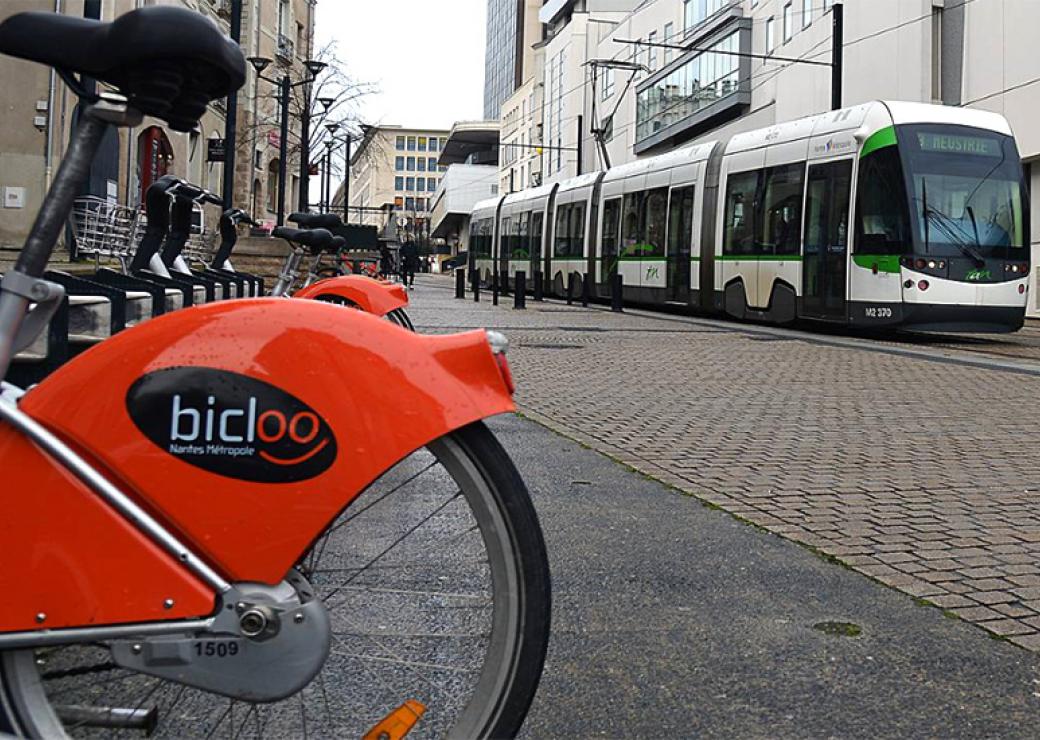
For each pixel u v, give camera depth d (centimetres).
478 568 204
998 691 306
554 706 290
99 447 195
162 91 195
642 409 895
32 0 2050
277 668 196
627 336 1714
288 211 5350
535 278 3359
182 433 196
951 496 566
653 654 331
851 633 354
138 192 2456
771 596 393
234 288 812
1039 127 2650
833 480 606
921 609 380
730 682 310
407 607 212
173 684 215
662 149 5328
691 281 2338
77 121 200
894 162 1692
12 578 192
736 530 491
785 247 1950
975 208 1691
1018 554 453
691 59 4753
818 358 1375
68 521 192
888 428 804
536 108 8175
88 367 197
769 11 4034
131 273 565
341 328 199
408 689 214
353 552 217
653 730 276
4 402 193
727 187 2183
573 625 357
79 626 193
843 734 276
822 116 1906
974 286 1661
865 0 3219
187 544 197
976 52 2859
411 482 205
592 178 2992
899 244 1669
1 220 2278
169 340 197
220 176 3816
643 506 537
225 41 197
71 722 201
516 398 951
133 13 189
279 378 196
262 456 196
